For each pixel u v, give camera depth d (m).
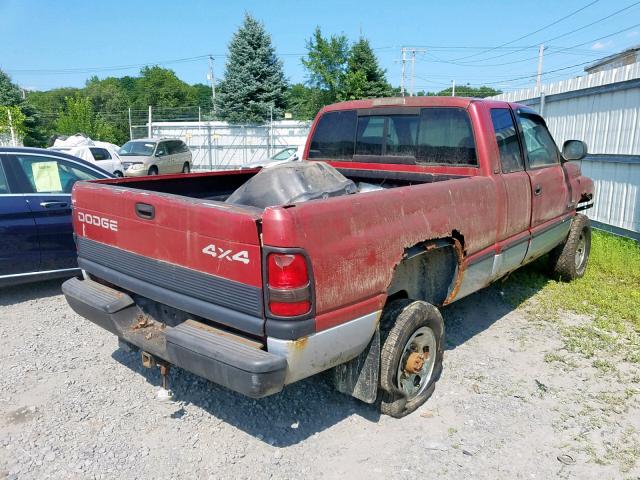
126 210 3.24
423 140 4.58
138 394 3.74
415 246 3.36
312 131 5.38
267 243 2.50
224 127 31.97
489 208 4.05
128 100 75.75
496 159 4.31
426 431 3.38
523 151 4.83
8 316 5.21
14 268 5.54
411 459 3.10
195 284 2.88
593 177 9.59
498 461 3.10
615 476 2.99
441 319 3.67
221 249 2.70
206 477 2.91
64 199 5.82
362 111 4.96
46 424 3.35
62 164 6.01
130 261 3.30
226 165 32.44
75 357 4.30
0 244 5.41
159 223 3.02
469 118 4.28
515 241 4.59
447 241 3.65
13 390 3.75
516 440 3.30
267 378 2.54
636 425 3.49
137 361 4.25
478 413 3.58
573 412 3.62
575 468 3.05
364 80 37.12
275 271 2.50
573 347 4.56
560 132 10.54
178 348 2.84
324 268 2.64
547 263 6.32
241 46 36.53
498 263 4.39
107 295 3.53
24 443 3.15
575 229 6.12
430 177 4.53
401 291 3.56
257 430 3.35
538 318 5.24
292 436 3.30
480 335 4.86
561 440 3.31
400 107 4.69
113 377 3.98
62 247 5.82
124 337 3.35
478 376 4.08
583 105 9.72
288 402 3.67
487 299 5.75
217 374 2.68
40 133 43.56
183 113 57.47
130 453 3.09
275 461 3.05
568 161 5.87
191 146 32.28
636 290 6.01
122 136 58.22
